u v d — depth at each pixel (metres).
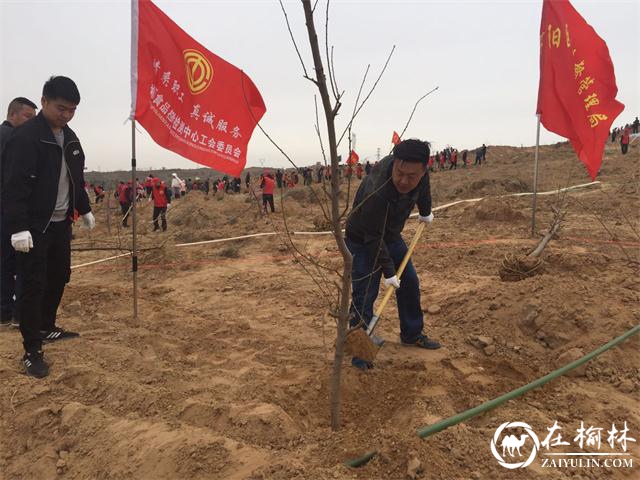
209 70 4.21
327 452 2.36
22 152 3.25
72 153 3.72
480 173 25.23
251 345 4.14
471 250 7.72
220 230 12.10
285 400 3.03
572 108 6.48
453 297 4.95
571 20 6.40
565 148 38.19
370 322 3.47
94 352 3.77
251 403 2.87
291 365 3.67
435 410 2.78
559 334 3.81
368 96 2.07
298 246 9.34
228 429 2.65
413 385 3.21
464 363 3.64
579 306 3.94
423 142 3.01
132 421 2.80
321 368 3.55
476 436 2.44
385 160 3.23
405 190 3.11
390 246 3.75
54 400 3.08
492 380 3.35
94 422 2.80
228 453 2.40
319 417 2.95
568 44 6.44
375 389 3.22
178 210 14.82
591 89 6.34
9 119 4.44
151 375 3.43
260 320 4.88
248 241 10.18
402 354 3.84
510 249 7.68
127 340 4.11
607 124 6.34
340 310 2.46
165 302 5.64
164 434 2.62
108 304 5.33
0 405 3.04
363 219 3.27
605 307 3.92
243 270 7.50
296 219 14.01
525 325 4.04
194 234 11.49
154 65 4.01
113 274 7.73
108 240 11.75
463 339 4.11
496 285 4.77
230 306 5.45
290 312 5.13
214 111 4.28
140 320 4.77
